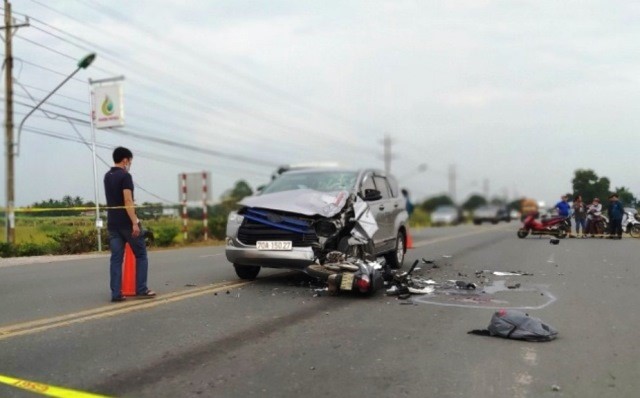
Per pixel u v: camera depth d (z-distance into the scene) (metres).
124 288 8.20
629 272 10.65
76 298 8.00
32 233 18.72
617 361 5.06
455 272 10.81
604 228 21.70
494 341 5.73
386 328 6.26
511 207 67.69
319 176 10.42
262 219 8.84
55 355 5.22
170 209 21.83
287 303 7.62
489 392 4.33
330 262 8.58
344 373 4.77
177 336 5.88
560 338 5.83
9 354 5.25
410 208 26.48
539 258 13.30
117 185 7.66
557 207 21.94
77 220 16.97
